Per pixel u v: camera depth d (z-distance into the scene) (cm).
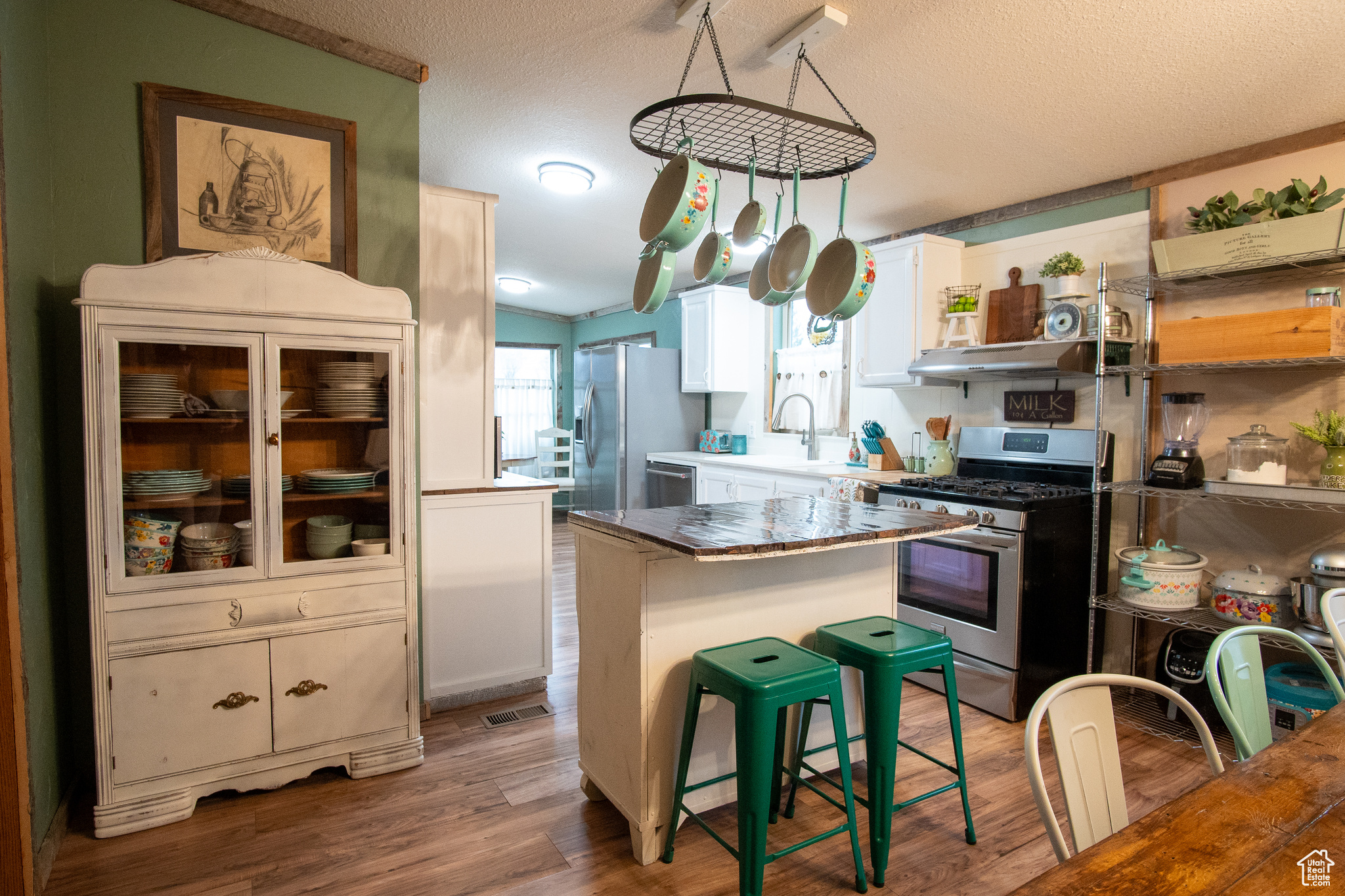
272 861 181
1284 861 77
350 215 236
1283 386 258
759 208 197
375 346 222
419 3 203
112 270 187
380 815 203
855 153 234
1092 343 285
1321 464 248
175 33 209
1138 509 296
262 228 222
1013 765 235
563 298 702
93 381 186
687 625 189
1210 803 90
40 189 189
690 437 589
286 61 223
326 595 218
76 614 206
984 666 277
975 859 185
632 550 183
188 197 212
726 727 201
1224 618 246
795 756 215
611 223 420
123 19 203
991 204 349
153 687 195
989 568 275
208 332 199
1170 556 264
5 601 149
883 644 184
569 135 287
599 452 590
